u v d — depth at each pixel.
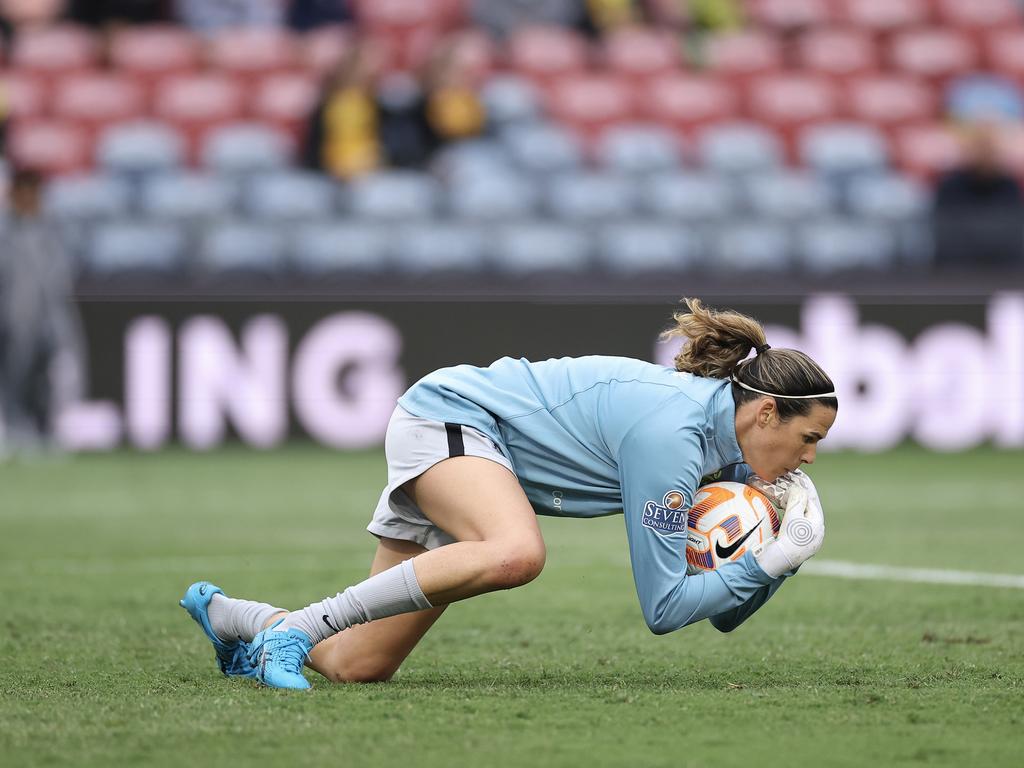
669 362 53.41
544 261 58.28
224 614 15.21
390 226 57.84
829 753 11.70
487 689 14.64
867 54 70.44
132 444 51.16
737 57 69.31
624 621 20.25
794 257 59.47
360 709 13.41
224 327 51.28
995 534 31.81
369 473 45.06
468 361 52.41
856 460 49.75
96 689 14.68
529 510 14.22
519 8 69.69
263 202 59.41
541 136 63.16
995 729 12.62
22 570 25.97
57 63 66.19
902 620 20.28
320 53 67.38
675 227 59.25
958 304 53.22
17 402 50.56
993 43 71.75
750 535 14.48
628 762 11.36
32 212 50.12
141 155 62.25
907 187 63.97
